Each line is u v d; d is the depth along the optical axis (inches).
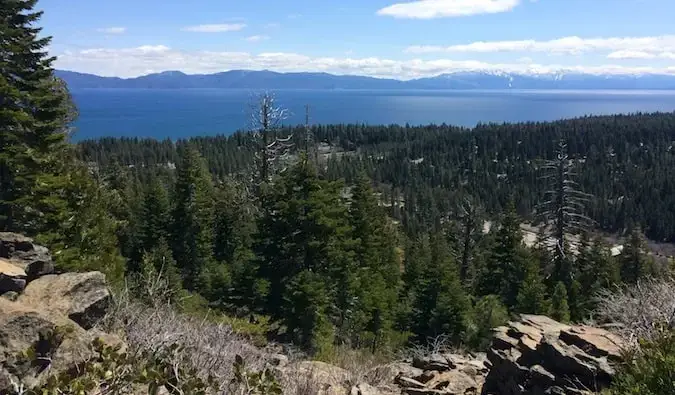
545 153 6259.8
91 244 729.6
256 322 777.6
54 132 861.8
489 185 5300.2
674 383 183.9
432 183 5703.7
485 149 6486.2
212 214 1702.8
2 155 714.8
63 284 213.8
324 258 1053.2
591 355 238.5
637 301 277.0
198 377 172.9
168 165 5083.7
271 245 1075.3
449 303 954.7
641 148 6102.4
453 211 4468.5
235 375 177.9
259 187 1402.6
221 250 1722.4
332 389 279.0
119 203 1416.1
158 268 1181.7
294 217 1045.8
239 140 5846.5
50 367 159.8
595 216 4537.4
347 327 976.3
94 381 145.0
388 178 5836.6
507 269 1528.1
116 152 5187.0
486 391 275.1
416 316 1045.8
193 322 261.1
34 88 809.5
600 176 5393.7
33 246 242.4
